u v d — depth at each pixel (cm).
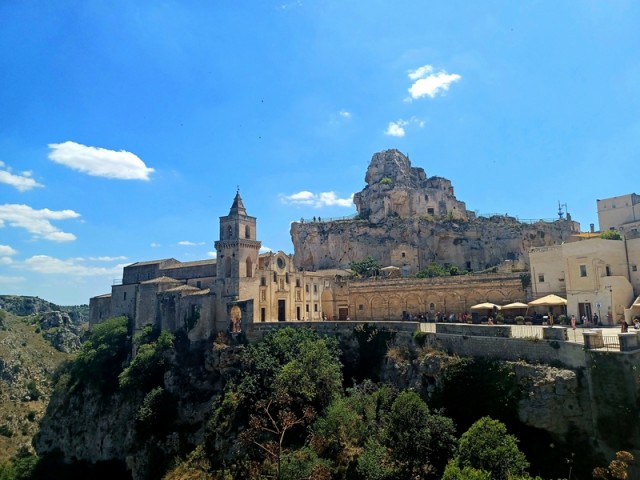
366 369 6269
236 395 6531
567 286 6312
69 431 8669
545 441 3909
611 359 3631
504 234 12725
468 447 3403
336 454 4750
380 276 11425
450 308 8756
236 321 8000
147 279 10038
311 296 9838
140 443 7275
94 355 9088
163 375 7844
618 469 2892
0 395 12262
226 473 5744
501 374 4375
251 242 8300
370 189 15375
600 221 9894
